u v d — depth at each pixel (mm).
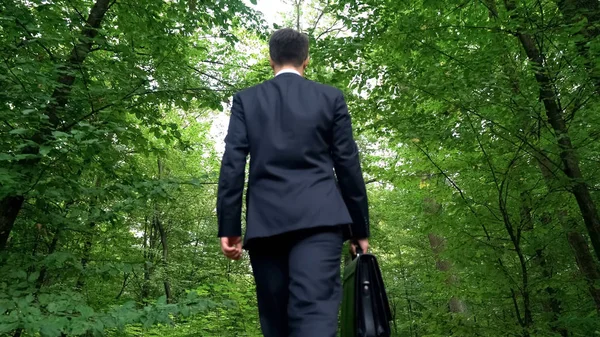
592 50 5262
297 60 1901
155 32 6441
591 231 6156
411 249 16297
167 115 12508
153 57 6461
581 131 6203
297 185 1613
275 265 1660
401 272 16594
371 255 1610
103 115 5609
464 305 11758
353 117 7324
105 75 5836
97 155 5891
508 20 5949
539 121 6074
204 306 4477
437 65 6641
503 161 6500
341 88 7199
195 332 8273
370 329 1545
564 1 5801
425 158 6980
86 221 5531
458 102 5910
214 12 7066
